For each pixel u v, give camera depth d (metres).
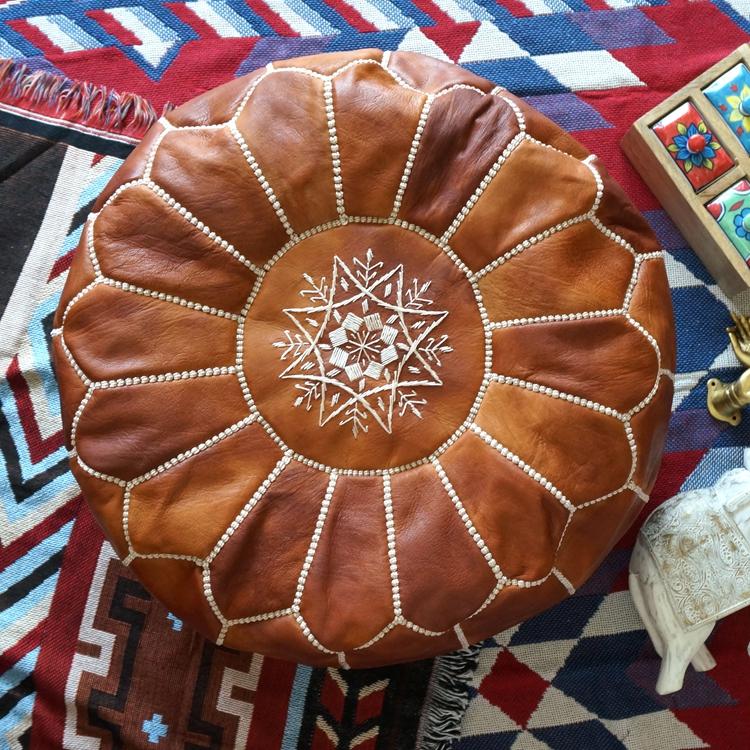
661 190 1.36
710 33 1.42
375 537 0.98
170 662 1.32
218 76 1.41
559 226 0.99
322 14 1.42
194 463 0.98
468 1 1.43
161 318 0.98
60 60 1.40
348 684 1.34
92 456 0.98
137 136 1.37
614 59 1.42
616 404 0.98
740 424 1.38
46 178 1.36
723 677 1.37
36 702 1.31
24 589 1.32
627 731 1.37
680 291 1.40
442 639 1.00
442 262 1.01
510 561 0.97
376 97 0.97
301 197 0.99
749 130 1.26
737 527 1.09
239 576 0.98
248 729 1.33
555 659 1.37
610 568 1.38
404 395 1.00
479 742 1.36
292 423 1.00
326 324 1.01
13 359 1.34
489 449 0.99
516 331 1.00
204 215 0.98
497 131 0.98
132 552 1.00
